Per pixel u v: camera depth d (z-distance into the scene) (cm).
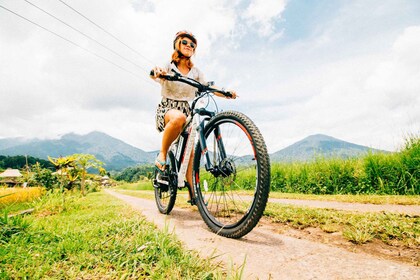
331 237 183
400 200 357
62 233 179
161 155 265
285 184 756
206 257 134
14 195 686
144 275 115
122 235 172
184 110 288
